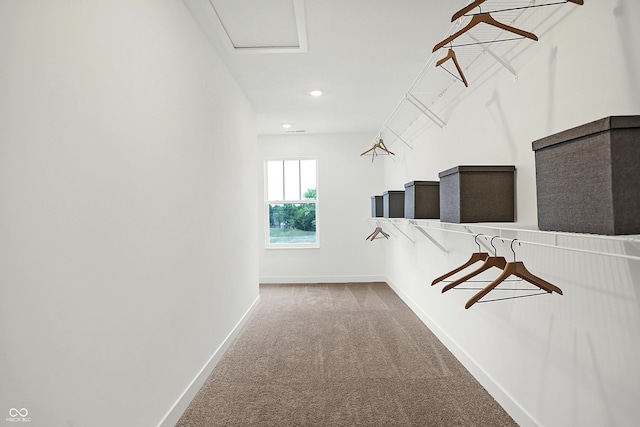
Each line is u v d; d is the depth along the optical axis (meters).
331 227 6.38
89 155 1.39
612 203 1.14
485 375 2.51
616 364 1.44
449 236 3.22
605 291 1.50
